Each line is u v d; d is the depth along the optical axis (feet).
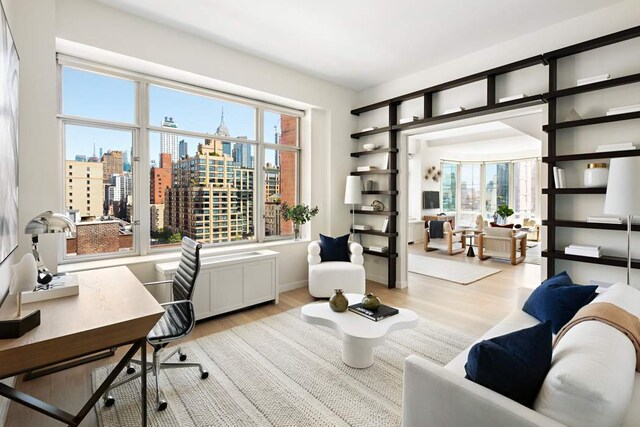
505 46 11.59
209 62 11.68
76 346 4.53
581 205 9.91
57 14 8.77
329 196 16.29
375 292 14.47
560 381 3.39
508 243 20.76
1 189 5.12
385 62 13.43
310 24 10.55
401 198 15.37
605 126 9.36
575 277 10.09
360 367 7.93
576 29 9.96
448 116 12.66
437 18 10.12
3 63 5.28
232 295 11.63
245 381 7.41
